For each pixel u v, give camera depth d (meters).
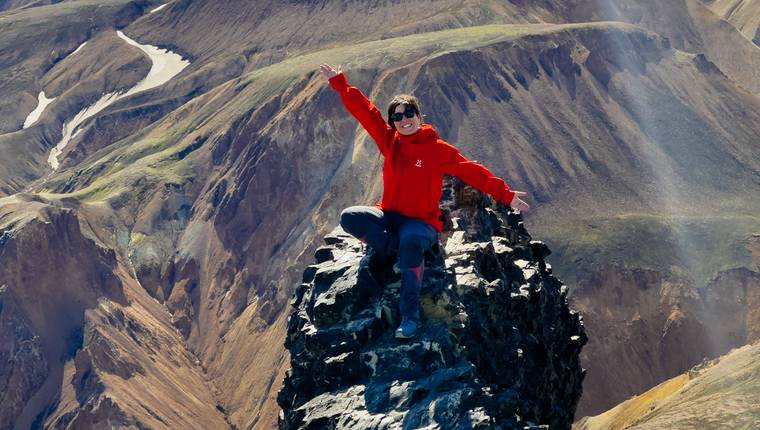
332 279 11.37
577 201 195.38
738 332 160.50
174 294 197.00
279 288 181.75
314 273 12.16
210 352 182.50
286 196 197.75
